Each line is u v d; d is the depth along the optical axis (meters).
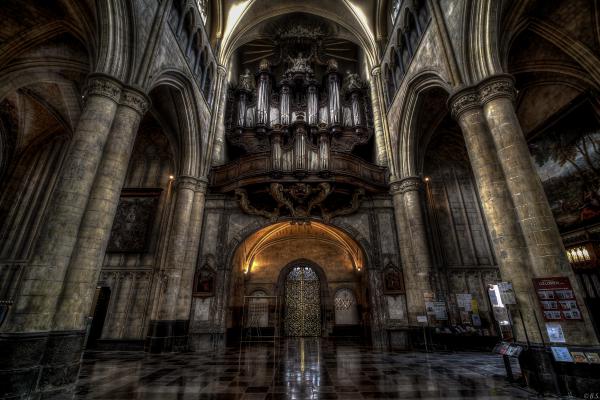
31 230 14.08
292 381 5.95
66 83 12.47
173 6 11.02
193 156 13.49
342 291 18.97
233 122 17.30
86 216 6.64
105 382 6.05
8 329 5.24
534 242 6.05
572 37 10.05
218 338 11.98
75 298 6.04
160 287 11.90
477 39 8.03
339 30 19.80
